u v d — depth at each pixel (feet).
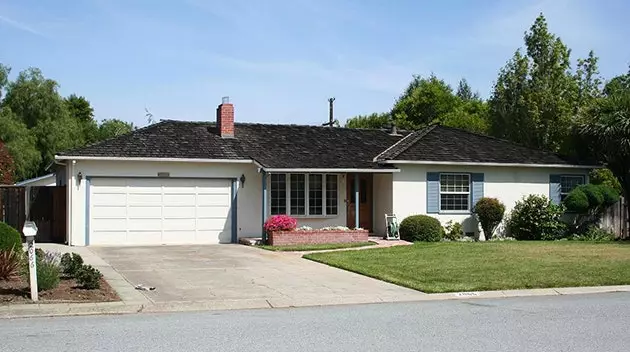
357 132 93.76
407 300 38.40
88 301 35.17
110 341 26.40
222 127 81.25
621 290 42.47
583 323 30.91
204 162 74.13
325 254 59.41
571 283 43.65
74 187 69.87
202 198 74.69
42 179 110.11
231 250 65.10
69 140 146.82
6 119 133.69
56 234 73.56
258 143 81.30
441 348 25.38
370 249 63.57
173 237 73.46
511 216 84.79
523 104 117.08
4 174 93.30
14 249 42.37
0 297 35.40
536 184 87.04
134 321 31.22
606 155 86.12
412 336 27.68
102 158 69.56
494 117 126.00
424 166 80.43
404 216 79.05
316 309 35.29
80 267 41.57
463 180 82.89
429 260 54.39
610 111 84.89
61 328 29.22
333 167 75.31
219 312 34.22
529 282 43.62
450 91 214.69
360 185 82.64
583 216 87.04
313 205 78.89
